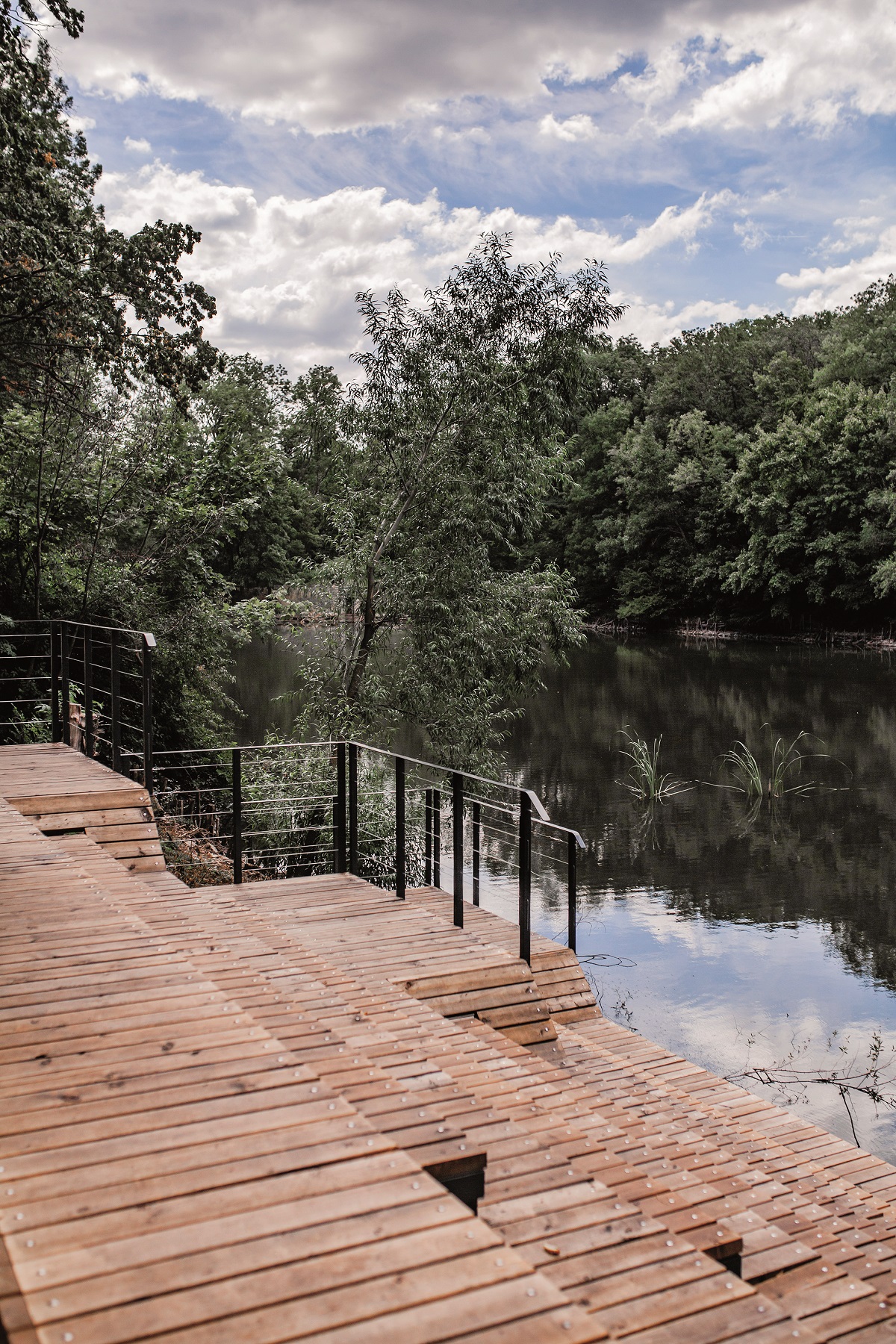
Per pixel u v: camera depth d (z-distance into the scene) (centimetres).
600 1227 218
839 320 4478
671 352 5266
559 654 1399
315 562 1397
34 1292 160
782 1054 733
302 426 1363
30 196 941
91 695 1214
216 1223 182
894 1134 611
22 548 1193
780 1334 178
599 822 1421
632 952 941
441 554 1276
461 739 1289
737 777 1691
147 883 609
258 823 1172
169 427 1306
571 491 4947
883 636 3988
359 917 593
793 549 3956
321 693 1328
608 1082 479
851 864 1213
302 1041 321
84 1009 305
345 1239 177
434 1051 389
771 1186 387
